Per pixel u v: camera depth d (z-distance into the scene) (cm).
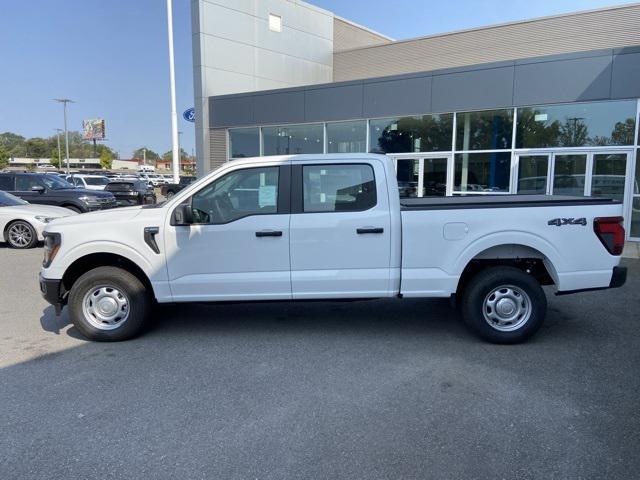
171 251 491
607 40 1705
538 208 482
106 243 491
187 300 500
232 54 1870
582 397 379
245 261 491
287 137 1667
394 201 489
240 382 410
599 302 655
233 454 305
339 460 298
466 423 341
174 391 394
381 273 491
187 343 506
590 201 492
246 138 1753
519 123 1275
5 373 431
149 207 525
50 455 305
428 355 470
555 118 1232
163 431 333
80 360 461
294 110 1612
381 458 300
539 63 1217
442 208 485
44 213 1177
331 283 492
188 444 317
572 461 295
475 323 491
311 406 367
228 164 497
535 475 282
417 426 337
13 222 1151
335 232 486
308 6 2155
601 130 1186
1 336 530
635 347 489
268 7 1981
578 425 337
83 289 500
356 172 492
